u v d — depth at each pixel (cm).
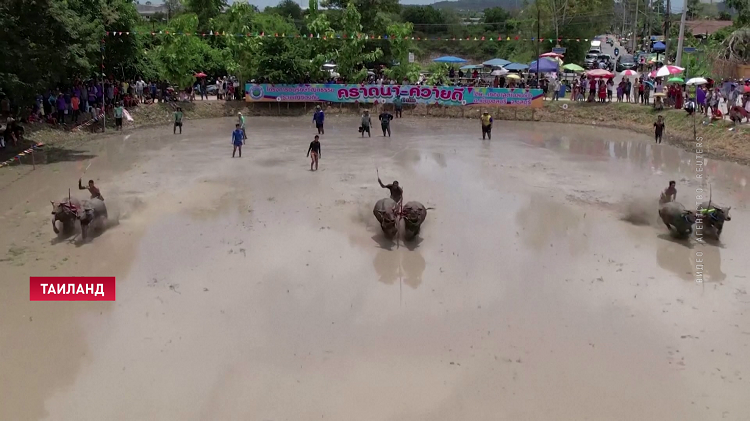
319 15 4028
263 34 3978
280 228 1515
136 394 839
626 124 3253
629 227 1537
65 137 2709
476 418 790
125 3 3412
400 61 4144
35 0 2144
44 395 837
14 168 2123
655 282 1211
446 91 3816
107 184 1920
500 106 3725
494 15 8725
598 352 950
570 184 1953
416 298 1138
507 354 944
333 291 1163
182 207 1680
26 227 1502
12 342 968
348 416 792
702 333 1009
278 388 852
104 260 1296
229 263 1289
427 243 1424
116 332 1002
